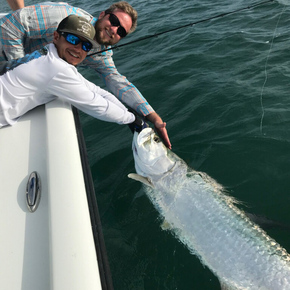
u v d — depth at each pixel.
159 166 3.06
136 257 2.44
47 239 1.45
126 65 5.90
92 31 2.17
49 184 1.62
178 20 7.74
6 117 2.19
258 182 3.01
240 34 6.15
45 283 1.29
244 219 2.48
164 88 4.80
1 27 2.76
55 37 2.19
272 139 3.43
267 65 4.85
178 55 5.81
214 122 3.85
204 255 2.44
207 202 2.69
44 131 2.14
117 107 2.65
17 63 2.46
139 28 7.82
